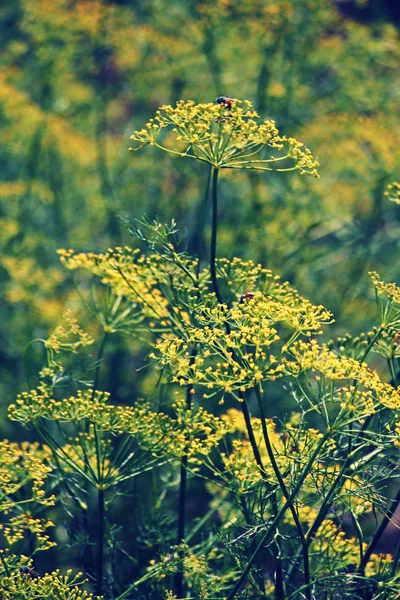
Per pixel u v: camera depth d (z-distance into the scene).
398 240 11.16
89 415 4.91
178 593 5.33
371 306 10.80
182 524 5.41
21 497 5.77
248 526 4.82
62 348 5.60
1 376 10.02
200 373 4.32
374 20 14.26
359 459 5.02
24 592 4.51
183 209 11.80
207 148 4.54
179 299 5.06
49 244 11.13
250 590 5.38
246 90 11.90
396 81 12.23
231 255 10.57
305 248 10.61
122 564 6.10
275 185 10.92
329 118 11.27
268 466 4.84
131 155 11.82
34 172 11.41
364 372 4.29
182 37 11.88
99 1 11.85
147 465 5.14
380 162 10.85
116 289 5.62
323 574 5.16
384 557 5.57
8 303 10.49
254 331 4.26
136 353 10.14
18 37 13.67
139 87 12.33
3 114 11.37
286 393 9.02
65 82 12.53
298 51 11.61
